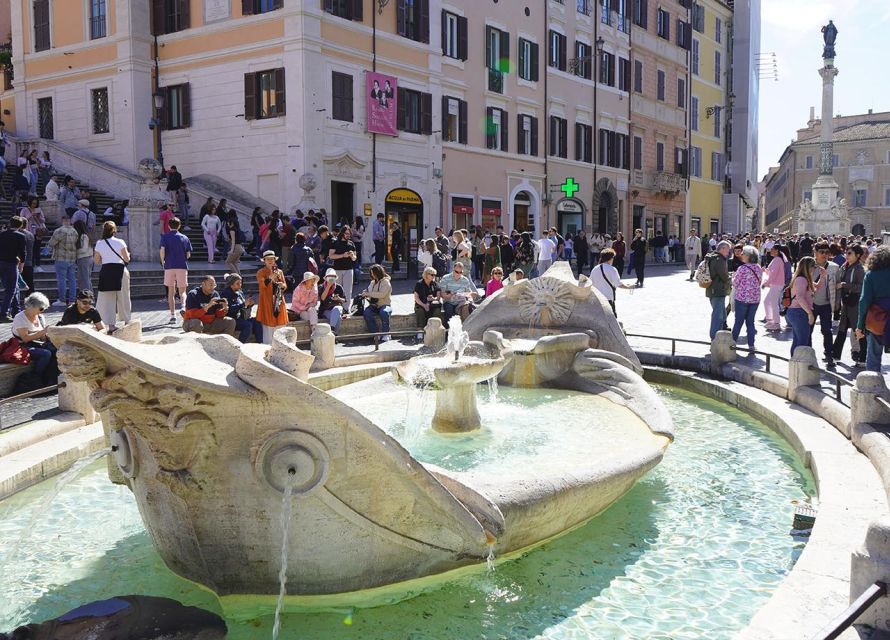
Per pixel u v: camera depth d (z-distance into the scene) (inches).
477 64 1355.8
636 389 345.7
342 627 179.2
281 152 1048.2
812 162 3703.3
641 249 1032.2
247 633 175.8
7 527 235.0
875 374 298.0
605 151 1753.2
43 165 1062.4
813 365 368.5
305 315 531.2
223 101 1103.0
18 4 1280.8
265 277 478.6
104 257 526.0
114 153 1191.6
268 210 1067.3
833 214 2164.1
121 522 239.6
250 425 175.8
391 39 1158.3
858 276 462.6
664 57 1971.0
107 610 182.5
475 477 206.4
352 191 1116.5
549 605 190.4
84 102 1219.9
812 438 306.5
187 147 1146.0
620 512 252.1
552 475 216.8
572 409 338.3
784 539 231.0
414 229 1232.2
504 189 1437.0
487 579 202.8
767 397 389.4
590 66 1683.1
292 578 184.7
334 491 179.3
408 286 906.7
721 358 460.4
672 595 196.2
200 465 176.1
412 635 176.4
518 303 440.5
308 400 173.3
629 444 271.4
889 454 256.7
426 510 187.8
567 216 1672.0
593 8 1675.7
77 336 164.7
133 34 1147.3
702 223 2247.8
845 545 196.1
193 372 171.9
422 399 305.9
